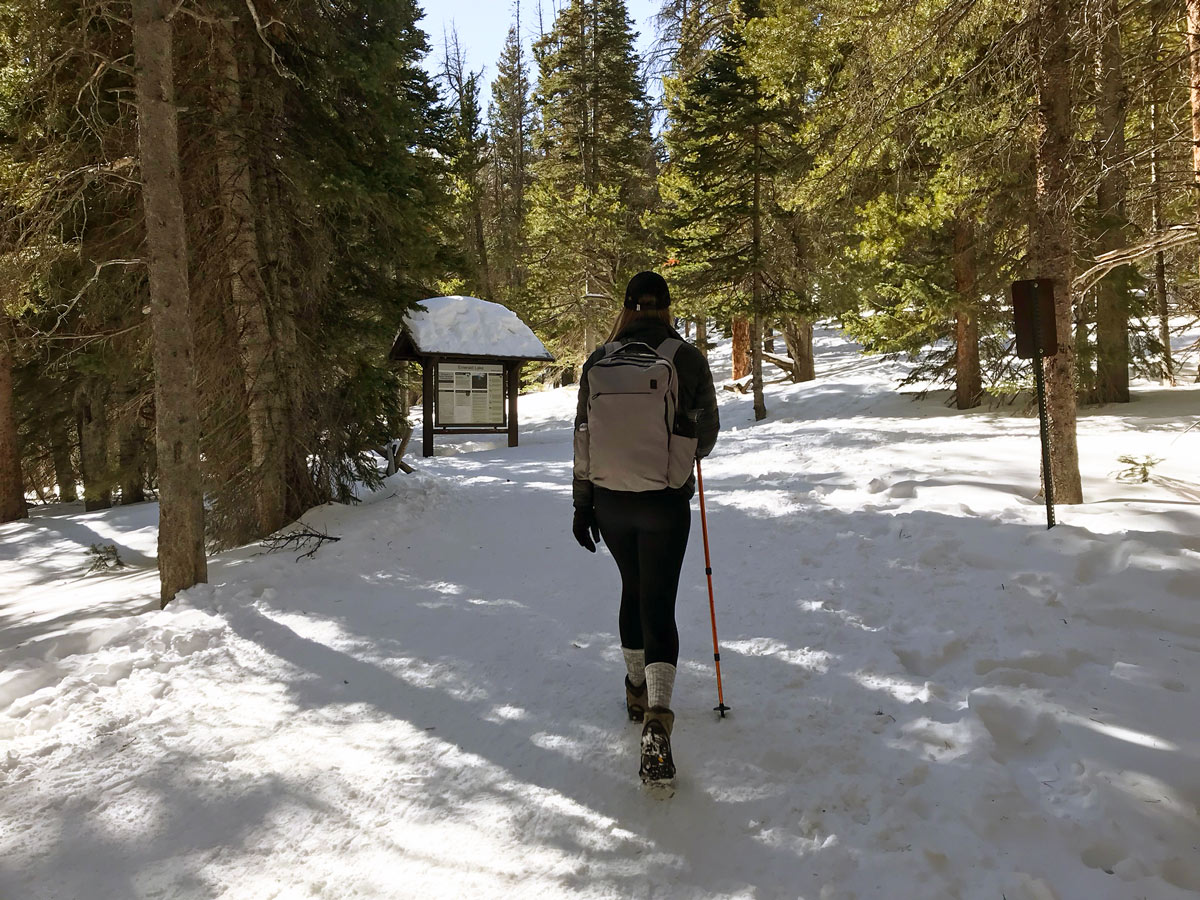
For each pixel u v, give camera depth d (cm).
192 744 342
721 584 508
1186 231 621
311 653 454
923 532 543
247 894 239
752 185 1822
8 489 1530
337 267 912
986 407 1523
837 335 3509
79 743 347
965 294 1438
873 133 888
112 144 785
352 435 898
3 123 843
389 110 889
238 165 780
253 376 801
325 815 281
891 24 818
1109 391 1401
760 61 1703
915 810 254
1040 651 349
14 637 584
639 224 3066
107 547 977
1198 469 769
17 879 252
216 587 585
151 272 576
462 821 271
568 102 3509
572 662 413
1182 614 369
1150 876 215
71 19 740
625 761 304
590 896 227
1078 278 672
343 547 691
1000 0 720
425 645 458
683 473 299
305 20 795
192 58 783
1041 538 484
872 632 399
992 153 889
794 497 752
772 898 220
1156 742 272
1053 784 261
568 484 1023
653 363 301
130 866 256
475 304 1989
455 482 1047
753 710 334
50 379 1557
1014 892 211
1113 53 684
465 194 3181
